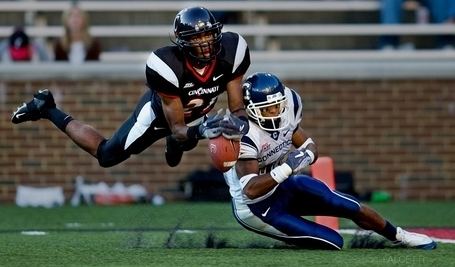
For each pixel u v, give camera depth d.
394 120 43.53
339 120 43.38
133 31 46.25
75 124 24.48
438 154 43.66
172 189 41.66
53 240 25.38
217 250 22.16
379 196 42.09
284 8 47.50
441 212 36.44
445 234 27.31
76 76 42.28
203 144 41.75
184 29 20.94
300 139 22.06
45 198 40.84
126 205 40.12
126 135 23.52
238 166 21.50
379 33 47.16
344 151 43.28
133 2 47.12
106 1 47.72
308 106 43.28
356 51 47.94
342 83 43.47
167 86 21.45
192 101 21.95
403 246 22.38
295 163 21.11
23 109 24.80
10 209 38.28
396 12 47.66
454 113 43.84
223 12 47.16
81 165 41.66
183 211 35.91
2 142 41.59
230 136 20.06
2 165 41.56
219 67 21.67
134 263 19.70
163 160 41.78
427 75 43.75
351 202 22.00
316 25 48.25
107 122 42.38
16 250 22.55
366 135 43.41
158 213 35.31
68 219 33.56
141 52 47.91
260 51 47.19
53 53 45.28
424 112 43.69
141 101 23.58
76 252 21.97
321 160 26.12
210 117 20.44
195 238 24.88
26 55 43.19
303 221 22.02
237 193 22.27
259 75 21.52
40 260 20.34
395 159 43.47
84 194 41.22
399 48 48.31
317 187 22.03
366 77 43.50
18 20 47.56
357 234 22.84
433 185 43.56
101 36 46.75
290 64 43.44
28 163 41.56
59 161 41.59
